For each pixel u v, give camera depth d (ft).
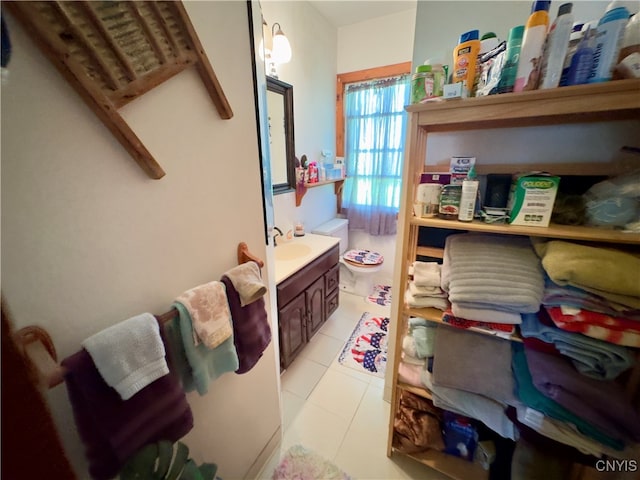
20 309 1.37
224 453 3.03
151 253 1.94
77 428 1.56
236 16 2.32
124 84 1.57
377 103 7.80
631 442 2.25
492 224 2.55
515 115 2.16
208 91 2.14
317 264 5.85
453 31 3.18
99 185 1.59
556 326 2.40
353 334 6.79
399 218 3.89
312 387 5.25
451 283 2.68
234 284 2.46
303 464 3.90
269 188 3.14
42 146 1.35
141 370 1.70
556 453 2.67
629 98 1.82
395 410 3.64
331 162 8.18
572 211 2.50
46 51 1.27
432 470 3.79
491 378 2.80
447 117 2.40
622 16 1.86
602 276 2.07
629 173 2.35
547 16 2.02
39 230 1.39
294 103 6.42
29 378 1.27
